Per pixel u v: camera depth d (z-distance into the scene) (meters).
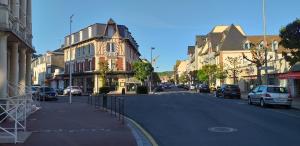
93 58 73.75
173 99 39.72
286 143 12.68
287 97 28.50
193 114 22.55
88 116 22.05
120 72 73.62
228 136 14.27
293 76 39.03
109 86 69.75
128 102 35.19
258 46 61.22
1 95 19.06
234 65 67.12
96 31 73.38
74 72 80.12
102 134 14.43
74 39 81.12
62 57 95.88
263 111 24.91
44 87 44.72
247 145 12.36
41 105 33.12
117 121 19.17
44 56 98.12
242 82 64.94
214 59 88.00
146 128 16.80
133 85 74.88
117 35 74.50
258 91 30.36
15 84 22.25
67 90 63.47
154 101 36.28
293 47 31.28
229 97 43.84
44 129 15.95
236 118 20.31
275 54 51.47
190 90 91.62
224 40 81.44
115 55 74.19
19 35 21.42
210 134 14.82
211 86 78.44
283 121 18.98
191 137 14.17
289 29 31.22
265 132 15.20
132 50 86.06
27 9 28.27
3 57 19.33
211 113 23.05
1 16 19.31
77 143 12.33
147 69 75.62
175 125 17.73
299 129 16.06
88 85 74.94
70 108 29.11
